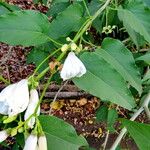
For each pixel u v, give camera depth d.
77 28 0.32
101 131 0.96
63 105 0.99
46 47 0.43
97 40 0.57
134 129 0.28
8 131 0.27
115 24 0.46
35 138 0.25
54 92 0.95
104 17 0.44
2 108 0.26
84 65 0.28
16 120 0.27
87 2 0.41
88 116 0.99
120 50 0.30
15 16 0.30
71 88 0.96
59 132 0.28
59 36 0.32
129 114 0.77
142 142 0.28
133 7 0.34
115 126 0.87
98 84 0.28
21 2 1.20
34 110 0.26
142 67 0.48
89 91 0.27
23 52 1.07
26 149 0.25
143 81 0.44
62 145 0.28
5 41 0.29
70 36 0.35
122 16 0.34
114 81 0.28
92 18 0.32
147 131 0.28
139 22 0.34
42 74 0.27
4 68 1.03
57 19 0.32
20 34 0.29
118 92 0.28
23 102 0.25
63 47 0.27
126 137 0.87
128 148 0.83
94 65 0.28
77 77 0.27
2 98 0.25
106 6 0.35
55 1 0.44
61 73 0.26
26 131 0.26
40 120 0.27
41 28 0.30
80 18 0.32
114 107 0.58
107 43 0.31
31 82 0.26
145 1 0.37
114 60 0.30
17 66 1.05
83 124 0.98
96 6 0.40
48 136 0.28
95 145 0.93
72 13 0.32
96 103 1.00
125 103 0.27
